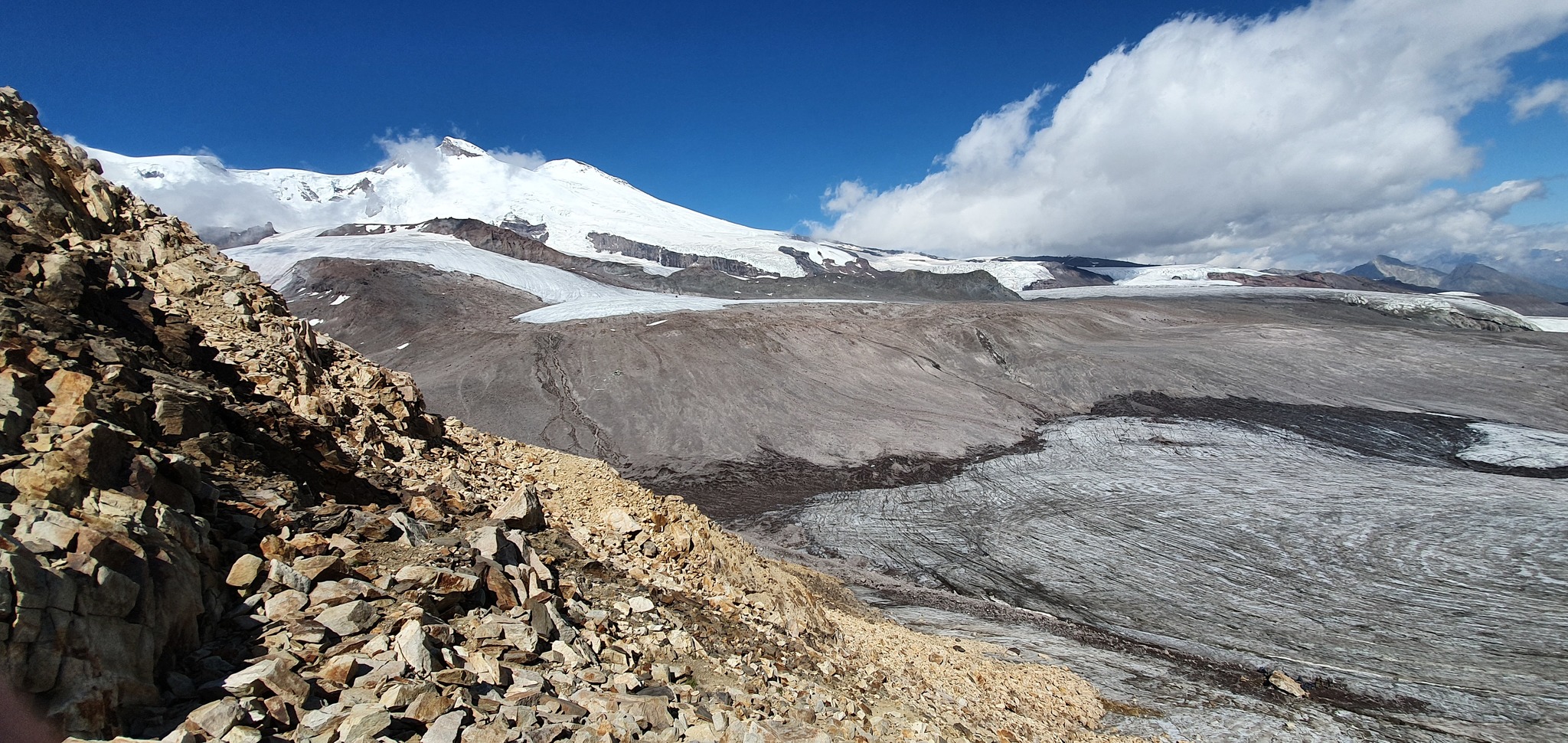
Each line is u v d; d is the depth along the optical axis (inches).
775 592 554.3
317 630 233.8
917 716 405.1
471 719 217.3
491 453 613.3
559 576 380.8
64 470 216.4
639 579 435.2
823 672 425.4
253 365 439.2
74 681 167.5
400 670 225.3
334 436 428.1
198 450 304.3
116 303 396.5
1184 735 670.5
